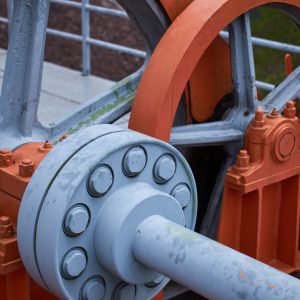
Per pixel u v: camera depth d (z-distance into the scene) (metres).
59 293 2.00
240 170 2.84
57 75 5.75
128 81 3.04
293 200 3.10
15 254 2.19
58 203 1.92
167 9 2.91
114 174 2.00
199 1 2.79
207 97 3.13
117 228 1.94
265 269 1.72
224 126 3.04
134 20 3.03
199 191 3.28
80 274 2.00
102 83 5.59
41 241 1.95
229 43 3.08
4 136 2.50
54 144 2.67
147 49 3.12
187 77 2.69
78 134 2.07
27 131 2.54
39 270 2.01
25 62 2.51
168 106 2.64
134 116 2.67
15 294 2.26
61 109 4.86
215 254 1.80
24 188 2.20
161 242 1.91
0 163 2.33
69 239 1.95
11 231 2.21
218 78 3.14
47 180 1.98
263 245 3.10
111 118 2.95
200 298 3.16
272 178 2.93
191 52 2.67
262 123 2.88
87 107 2.90
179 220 2.09
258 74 8.63
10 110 2.51
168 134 2.67
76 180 1.92
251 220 2.95
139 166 2.03
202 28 2.69
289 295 1.64
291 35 9.20
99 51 9.54
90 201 1.97
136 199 1.97
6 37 9.25
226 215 2.92
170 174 2.12
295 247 3.16
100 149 1.97
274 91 3.28
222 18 2.76
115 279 2.09
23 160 2.26
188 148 3.18
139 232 1.97
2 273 2.17
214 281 1.77
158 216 2.01
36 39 2.48
